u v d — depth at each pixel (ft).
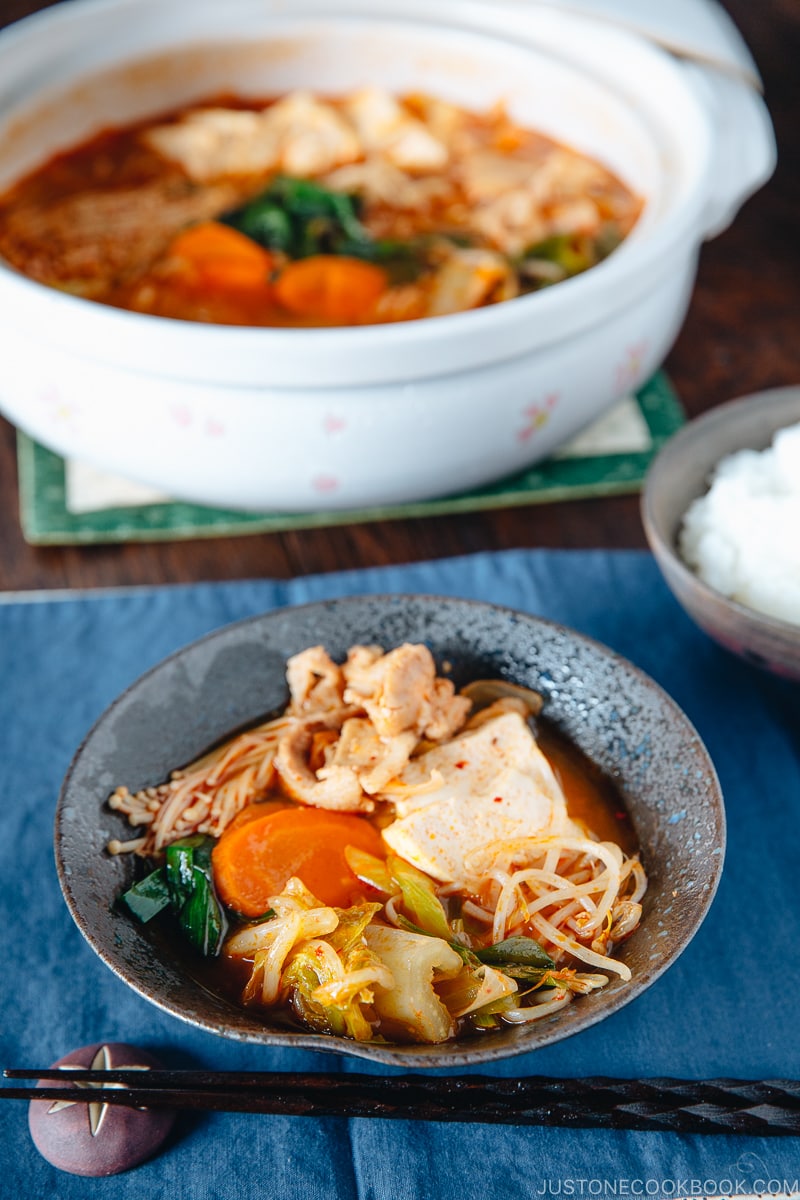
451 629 2.28
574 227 2.92
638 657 2.49
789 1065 2.04
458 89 3.20
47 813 2.28
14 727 2.39
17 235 2.93
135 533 2.70
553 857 2.08
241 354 2.39
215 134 3.09
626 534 2.74
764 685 2.46
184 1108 1.95
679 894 2.00
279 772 2.17
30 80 3.00
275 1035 1.84
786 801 2.30
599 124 3.04
